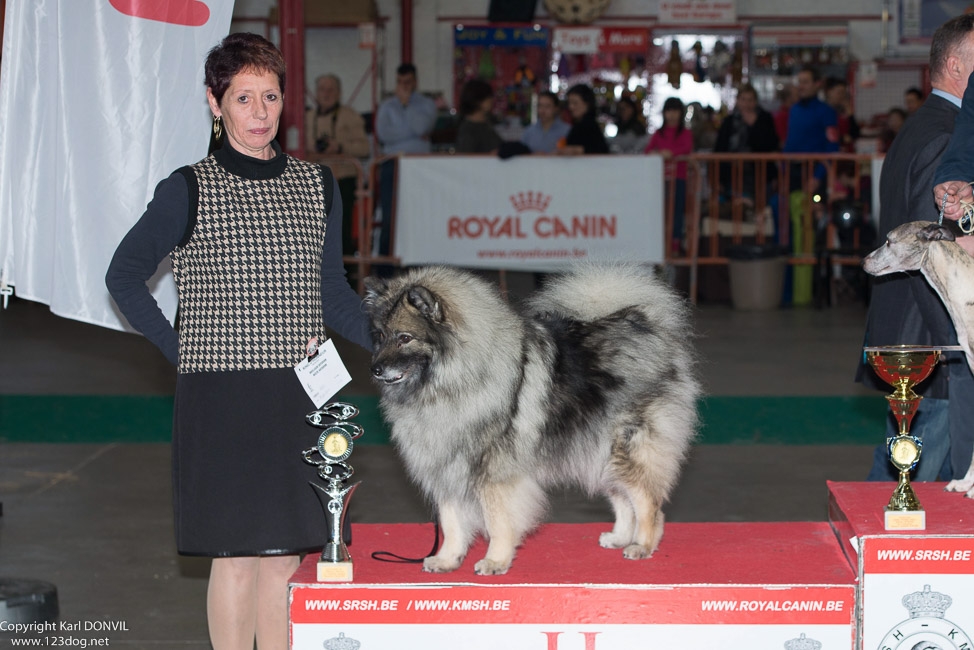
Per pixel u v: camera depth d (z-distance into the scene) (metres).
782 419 6.57
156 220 2.52
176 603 3.79
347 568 2.60
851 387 7.33
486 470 2.71
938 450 3.67
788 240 11.17
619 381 3.02
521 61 14.66
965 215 3.04
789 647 2.59
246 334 2.57
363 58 14.72
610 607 2.59
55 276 3.38
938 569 2.57
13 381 7.97
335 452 2.57
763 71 14.41
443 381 2.67
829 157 10.64
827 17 14.41
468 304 2.76
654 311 3.23
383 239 10.07
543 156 9.52
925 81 14.57
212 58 2.56
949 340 3.37
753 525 3.30
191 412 2.59
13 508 4.98
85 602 3.80
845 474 5.45
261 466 2.59
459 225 9.66
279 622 2.91
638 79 14.50
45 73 3.35
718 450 5.97
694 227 10.66
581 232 9.62
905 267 2.97
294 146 8.54
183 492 2.60
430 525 3.36
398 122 10.60
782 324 10.09
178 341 2.64
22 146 3.38
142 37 3.34
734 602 2.59
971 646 2.59
